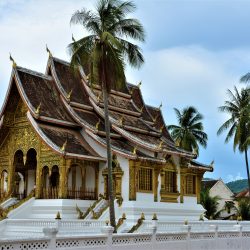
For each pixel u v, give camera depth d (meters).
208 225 32.31
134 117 46.84
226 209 77.38
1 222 32.25
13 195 41.38
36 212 37.25
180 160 44.28
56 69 43.62
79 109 42.50
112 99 45.31
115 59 29.78
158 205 40.06
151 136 46.03
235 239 27.31
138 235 19.95
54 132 39.47
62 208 36.03
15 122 41.78
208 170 47.44
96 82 33.16
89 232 30.48
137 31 31.50
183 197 43.94
